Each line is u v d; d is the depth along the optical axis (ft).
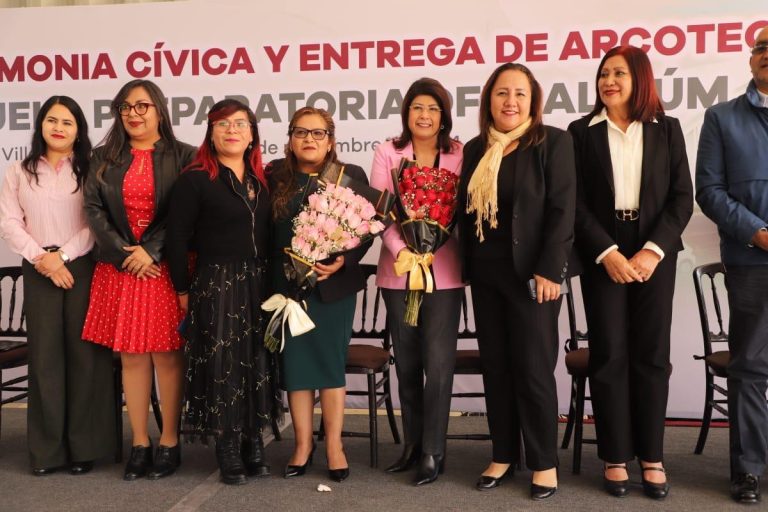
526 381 8.93
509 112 8.85
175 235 9.27
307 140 9.27
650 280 8.81
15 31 13.62
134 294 9.64
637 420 9.05
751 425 8.89
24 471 10.18
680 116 12.42
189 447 11.25
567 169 8.75
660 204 8.84
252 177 9.54
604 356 8.98
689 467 10.11
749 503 8.68
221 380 9.28
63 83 13.61
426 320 9.60
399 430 12.32
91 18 13.50
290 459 10.28
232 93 13.33
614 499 8.91
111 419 10.25
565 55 12.57
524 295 8.84
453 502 8.84
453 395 11.16
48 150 10.07
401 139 9.82
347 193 9.12
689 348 12.62
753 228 8.63
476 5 12.73
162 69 13.42
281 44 13.19
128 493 9.25
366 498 9.00
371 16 12.98
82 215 10.06
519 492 9.18
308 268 9.13
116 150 9.72
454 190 9.33
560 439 11.70
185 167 9.59
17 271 12.07
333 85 13.11
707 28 12.26
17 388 11.26
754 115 8.94
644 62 8.89
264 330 9.52
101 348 10.11
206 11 13.29
